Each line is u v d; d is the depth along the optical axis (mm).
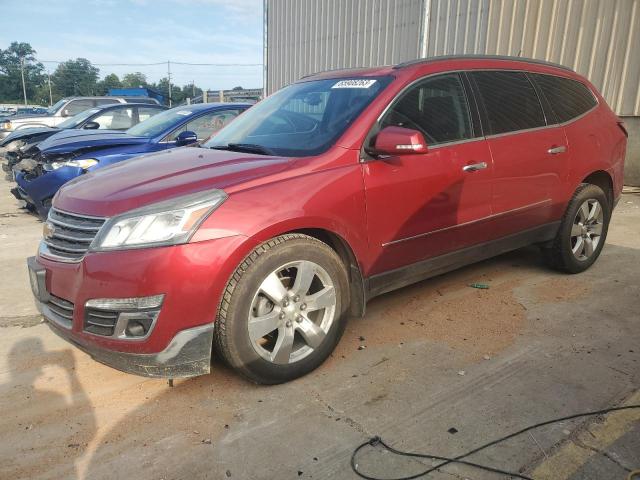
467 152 3670
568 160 4352
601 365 3111
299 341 3104
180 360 2635
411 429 2557
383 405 2760
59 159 6512
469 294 4254
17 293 4516
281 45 16938
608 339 3441
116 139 6820
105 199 2812
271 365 2881
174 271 2535
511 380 2969
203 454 2420
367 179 3168
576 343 3395
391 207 3287
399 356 3277
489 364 3156
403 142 3014
